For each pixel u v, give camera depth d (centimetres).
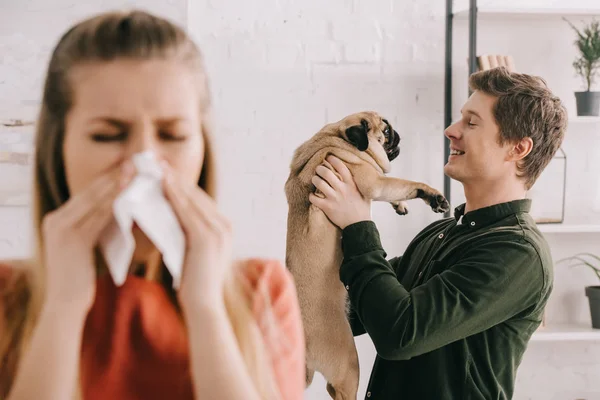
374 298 143
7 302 63
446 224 179
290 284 76
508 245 145
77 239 55
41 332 55
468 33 268
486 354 147
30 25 235
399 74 269
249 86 261
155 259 65
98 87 56
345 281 153
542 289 147
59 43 61
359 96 267
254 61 261
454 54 272
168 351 62
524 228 153
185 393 62
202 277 58
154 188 56
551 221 275
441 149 272
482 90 165
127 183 55
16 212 238
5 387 62
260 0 260
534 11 258
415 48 269
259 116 261
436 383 147
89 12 237
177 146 59
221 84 259
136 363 62
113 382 61
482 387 147
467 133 163
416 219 273
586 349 287
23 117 236
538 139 158
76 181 58
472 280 140
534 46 276
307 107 264
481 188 164
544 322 275
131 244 53
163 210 56
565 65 278
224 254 59
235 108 260
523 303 145
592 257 286
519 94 158
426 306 138
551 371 287
